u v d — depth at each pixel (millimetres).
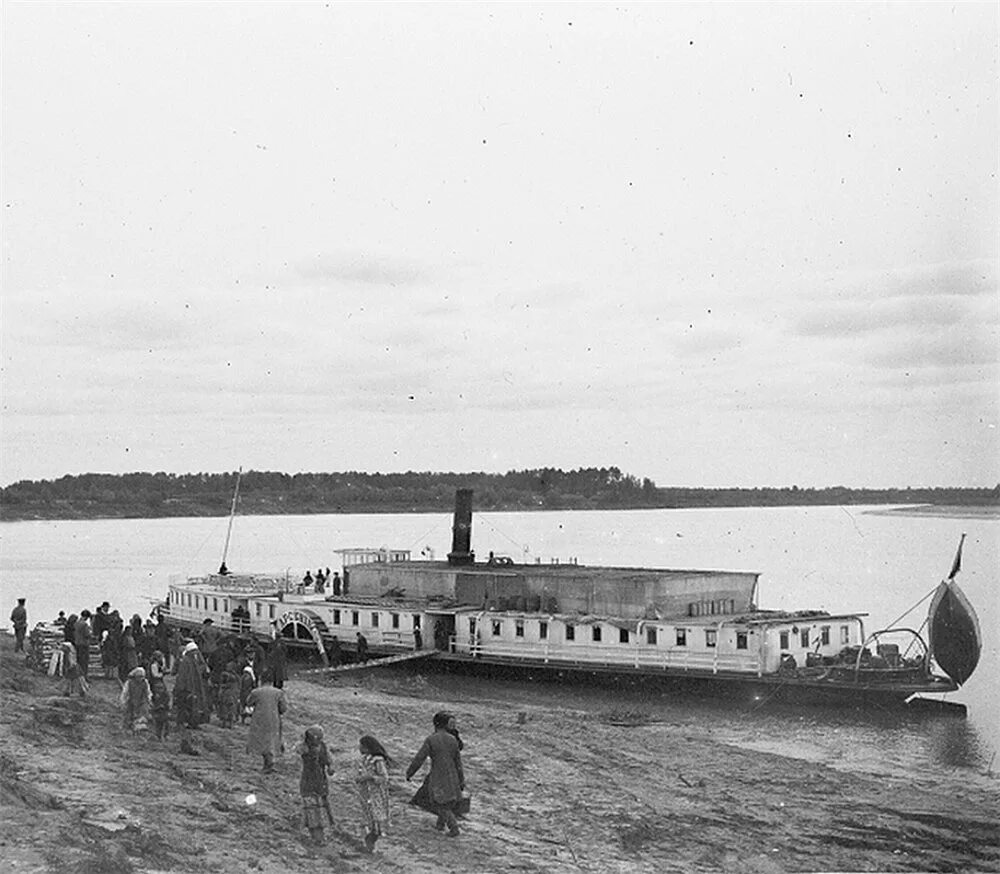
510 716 53438
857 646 63812
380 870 25953
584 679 66125
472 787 36812
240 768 33000
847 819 36938
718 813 36500
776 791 40469
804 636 64062
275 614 81312
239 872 23969
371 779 27172
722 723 57500
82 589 160875
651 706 61594
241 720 39094
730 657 62750
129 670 41469
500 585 73312
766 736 54656
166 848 24688
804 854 32625
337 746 40188
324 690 60844
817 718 58562
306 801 27109
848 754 50906
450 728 30078
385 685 65938
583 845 31016
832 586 159750
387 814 27344
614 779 40094
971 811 38594
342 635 77062
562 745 45531
